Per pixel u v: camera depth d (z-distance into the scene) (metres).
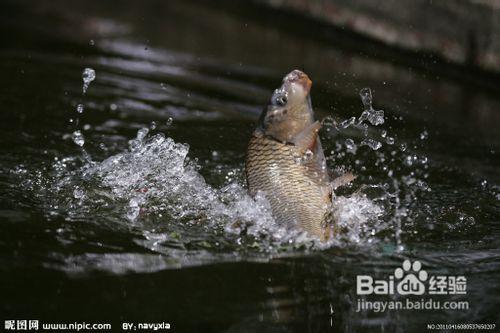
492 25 10.45
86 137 7.41
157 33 13.45
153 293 4.23
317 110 8.87
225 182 6.35
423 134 8.34
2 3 14.97
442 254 4.99
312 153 4.92
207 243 4.98
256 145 5.05
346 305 4.19
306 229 4.94
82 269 4.49
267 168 5.04
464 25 10.88
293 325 3.95
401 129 8.45
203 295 4.24
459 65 11.00
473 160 7.55
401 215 5.68
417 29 11.68
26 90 9.10
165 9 15.80
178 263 4.64
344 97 9.52
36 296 4.13
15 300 4.07
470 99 10.09
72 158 6.68
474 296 4.36
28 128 7.54
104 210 5.46
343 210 5.46
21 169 6.25
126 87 9.63
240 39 13.31
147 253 4.79
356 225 5.35
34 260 4.56
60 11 14.82
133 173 6.07
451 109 9.52
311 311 4.11
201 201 5.68
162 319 3.95
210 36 13.43
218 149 7.35
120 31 13.42
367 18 12.64
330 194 5.12
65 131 7.57
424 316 4.10
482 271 4.73
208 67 11.15
